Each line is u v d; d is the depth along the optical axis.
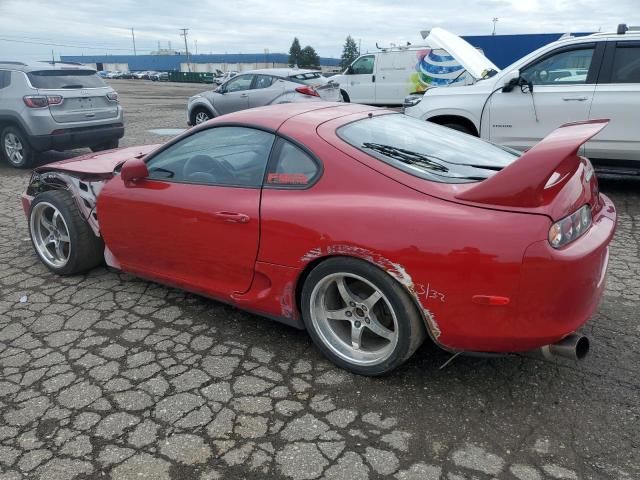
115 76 84.75
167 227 3.42
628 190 6.79
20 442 2.46
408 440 2.43
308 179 2.91
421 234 2.49
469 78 11.12
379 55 15.25
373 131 3.15
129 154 4.55
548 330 2.40
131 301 3.86
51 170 4.20
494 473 2.24
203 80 63.78
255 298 3.14
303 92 12.11
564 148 2.35
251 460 2.33
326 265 2.77
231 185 3.18
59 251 4.32
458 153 3.15
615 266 4.38
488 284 2.39
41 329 3.47
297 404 2.70
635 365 2.97
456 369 2.97
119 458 2.36
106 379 2.93
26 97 8.59
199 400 2.74
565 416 2.58
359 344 2.90
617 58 6.07
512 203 2.41
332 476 2.24
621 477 2.21
